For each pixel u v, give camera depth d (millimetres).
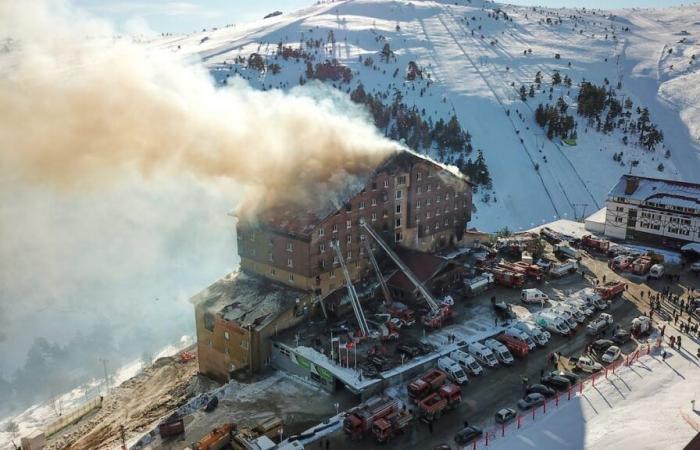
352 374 45625
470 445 37094
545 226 88000
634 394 41500
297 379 49562
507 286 63750
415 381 43375
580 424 38469
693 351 47844
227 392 48219
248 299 56938
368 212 61500
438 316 54125
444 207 71438
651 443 34812
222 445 39000
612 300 59781
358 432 38594
